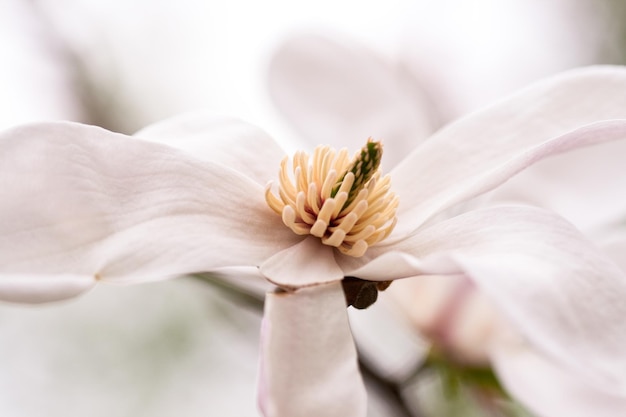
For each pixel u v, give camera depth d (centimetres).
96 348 35
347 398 16
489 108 20
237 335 30
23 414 35
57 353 35
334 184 18
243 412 35
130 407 35
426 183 20
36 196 16
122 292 35
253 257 18
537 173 24
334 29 25
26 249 16
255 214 18
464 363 23
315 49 25
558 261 16
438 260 16
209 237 17
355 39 25
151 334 35
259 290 22
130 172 17
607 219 24
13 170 16
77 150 17
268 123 30
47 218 16
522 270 16
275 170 20
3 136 17
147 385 35
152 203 17
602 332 15
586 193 24
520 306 15
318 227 18
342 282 18
